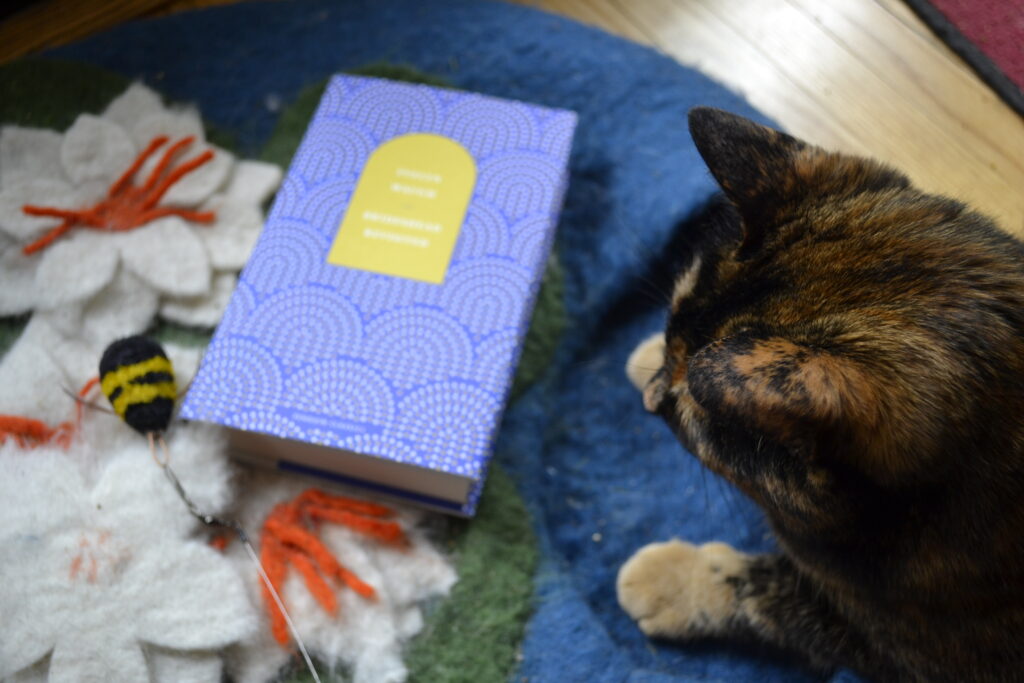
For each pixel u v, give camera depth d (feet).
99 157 3.54
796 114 4.11
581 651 3.03
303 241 3.20
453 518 3.22
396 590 3.05
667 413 2.85
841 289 2.36
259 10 4.09
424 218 3.24
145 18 4.17
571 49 4.01
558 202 3.42
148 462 2.99
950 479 2.33
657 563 3.19
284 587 2.99
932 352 2.21
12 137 3.57
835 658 3.07
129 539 2.87
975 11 4.29
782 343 2.11
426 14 4.12
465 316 3.09
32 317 3.29
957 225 2.51
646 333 3.73
